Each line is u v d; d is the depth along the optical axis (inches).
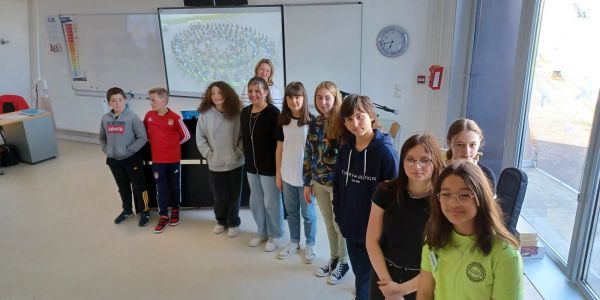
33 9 273.4
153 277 120.3
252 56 213.6
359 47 194.1
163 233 147.3
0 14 262.8
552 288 100.1
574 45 101.4
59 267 126.6
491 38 147.6
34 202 177.3
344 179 83.0
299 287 113.3
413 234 66.1
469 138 81.6
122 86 249.9
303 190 118.5
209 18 214.8
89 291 114.4
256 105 119.7
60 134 283.4
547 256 113.3
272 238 132.9
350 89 201.3
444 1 168.2
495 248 47.3
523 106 119.3
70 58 257.6
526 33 114.1
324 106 98.9
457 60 167.6
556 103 109.8
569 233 108.7
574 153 105.0
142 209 155.2
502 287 47.2
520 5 132.9
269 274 120.0
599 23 91.7
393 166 77.8
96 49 248.5
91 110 263.0
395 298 67.6
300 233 136.3
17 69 278.2
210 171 138.9
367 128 78.5
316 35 199.2
